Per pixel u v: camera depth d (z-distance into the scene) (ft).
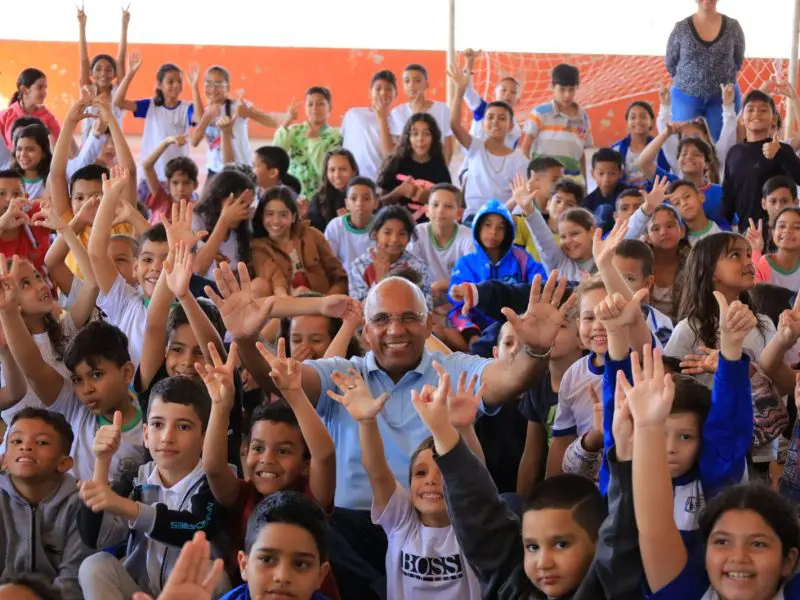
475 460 8.13
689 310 11.70
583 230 15.97
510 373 9.87
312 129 23.38
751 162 19.52
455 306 15.64
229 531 9.53
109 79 24.38
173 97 24.34
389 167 20.65
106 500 8.90
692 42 24.48
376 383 10.43
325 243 16.96
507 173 21.65
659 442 7.09
